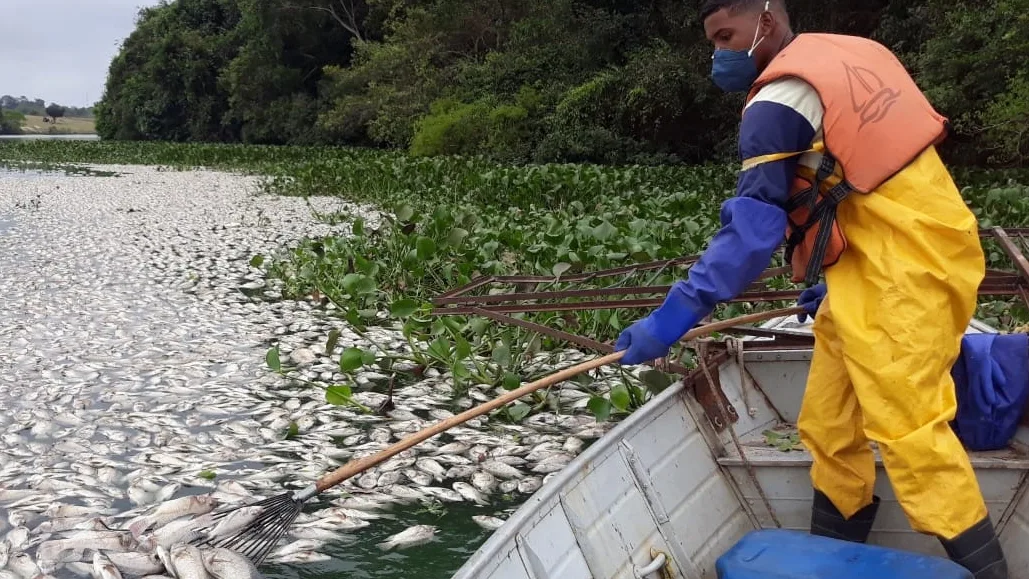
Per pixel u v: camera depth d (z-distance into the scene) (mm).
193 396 6180
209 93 52406
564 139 24859
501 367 6410
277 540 3680
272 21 43844
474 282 5422
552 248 8039
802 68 2734
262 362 6992
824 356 3102
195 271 10945
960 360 3441
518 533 2615
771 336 4590
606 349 4766
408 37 34625
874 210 2713
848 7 21156
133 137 56844
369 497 4590
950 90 15336
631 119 24625
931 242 2678
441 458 5074
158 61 52312
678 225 9469
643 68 24188
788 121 2738
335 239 9992
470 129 27141
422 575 3869
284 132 44750
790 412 4336
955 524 2705
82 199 20562
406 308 6680
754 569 2826
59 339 7594
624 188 15609
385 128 32906
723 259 2773
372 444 5301
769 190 2773
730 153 23281
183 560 3508
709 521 3508
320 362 7020
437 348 6316
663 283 6812
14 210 17969
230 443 5301
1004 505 3262
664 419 3582
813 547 2891
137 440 5332
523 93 27453
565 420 5738
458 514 4441
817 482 3219
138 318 8438
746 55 3006
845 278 2834
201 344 7520
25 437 5375
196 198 20844
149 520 4051
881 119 2701
